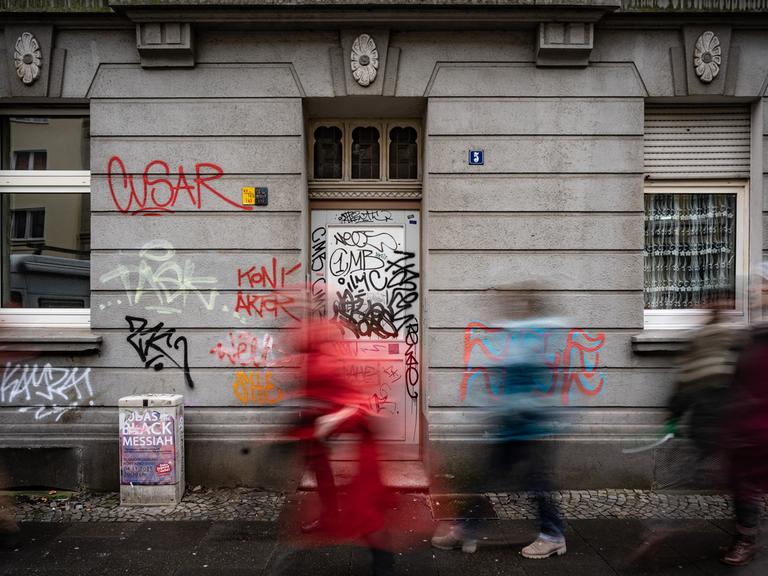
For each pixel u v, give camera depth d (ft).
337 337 12.54
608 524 15.96
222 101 18.65
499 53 18.63
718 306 13.62
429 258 18.65
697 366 13.50
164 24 18.11
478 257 18.63
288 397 18.43
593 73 18.66
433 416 18.51
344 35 18.44
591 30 18.17
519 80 18.65
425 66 18.61
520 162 18.66
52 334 18.61
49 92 18.57
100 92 18.58
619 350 18.62
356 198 20.29
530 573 13.32
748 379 12.91
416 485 18.52
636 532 15.46
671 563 13.74
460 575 13.25
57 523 16.08
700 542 14.84
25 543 14.85
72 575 13.25
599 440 18.48
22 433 18.39
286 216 18.69
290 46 18.58
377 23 18.20
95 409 18.53
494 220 18.66
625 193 18.69
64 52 18.53
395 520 16.42
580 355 18.61
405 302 20.44
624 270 18.65
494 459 13.91
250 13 17.90
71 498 17.93
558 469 18.49
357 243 20.39
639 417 18.57
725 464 13.35
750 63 18.79
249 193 18.61
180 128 18.62
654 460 18.48
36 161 19.65
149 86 18.60
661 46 18.70
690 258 19.84
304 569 13.50
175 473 17.26
